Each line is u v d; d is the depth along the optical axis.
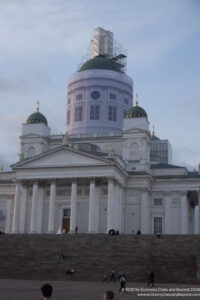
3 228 101.38
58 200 94.19
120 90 126.00
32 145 104.56
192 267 57.94
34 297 36.34
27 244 69.00
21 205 94.88
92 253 64.50
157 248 63.34
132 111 102.62
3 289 44.03
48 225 92.81
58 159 89.25
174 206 97.56
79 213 92.50
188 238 65.12
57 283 53.53
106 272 59.81
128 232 94.25
